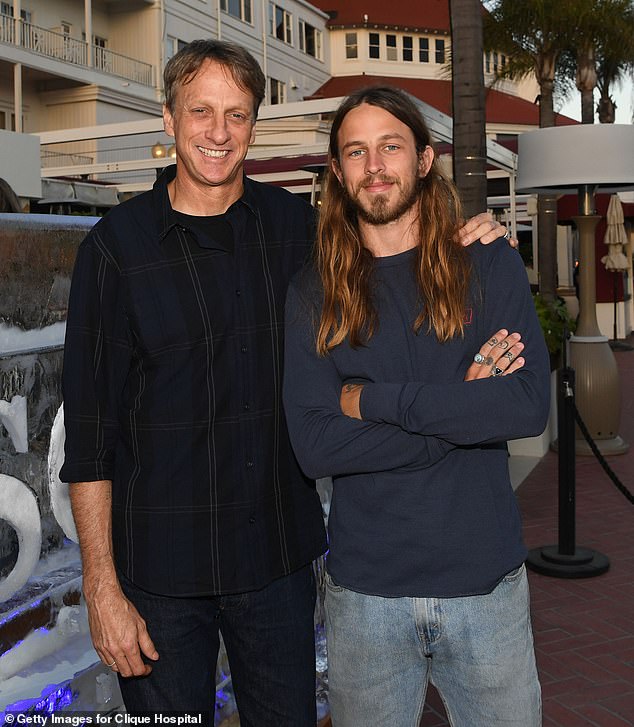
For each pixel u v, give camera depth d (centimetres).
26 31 2508
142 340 204
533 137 725
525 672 198
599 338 832
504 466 204
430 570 193
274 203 225
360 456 193
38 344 218
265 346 213
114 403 204
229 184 209
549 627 435
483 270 205
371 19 4016
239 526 208
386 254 210
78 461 197
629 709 352
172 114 208
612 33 1723
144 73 2842
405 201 202
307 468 200
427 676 208
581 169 702
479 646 194
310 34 3900
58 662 222
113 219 206
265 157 1273
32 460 216
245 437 209
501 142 1370
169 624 207
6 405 207
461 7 679
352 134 203
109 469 203
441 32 4147
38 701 215
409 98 206
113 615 196
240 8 3225
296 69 3669
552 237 1438
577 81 1830
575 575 505
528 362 196
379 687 200
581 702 358
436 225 202
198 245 209
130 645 197
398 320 202
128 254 203
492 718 198
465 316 200
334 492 206
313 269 211
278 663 218
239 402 208
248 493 209
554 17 1661
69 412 198
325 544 229
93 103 2661
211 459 205
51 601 221
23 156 657
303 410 201
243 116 205
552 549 534
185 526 204
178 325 204
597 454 513
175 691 209
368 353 203
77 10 2758
